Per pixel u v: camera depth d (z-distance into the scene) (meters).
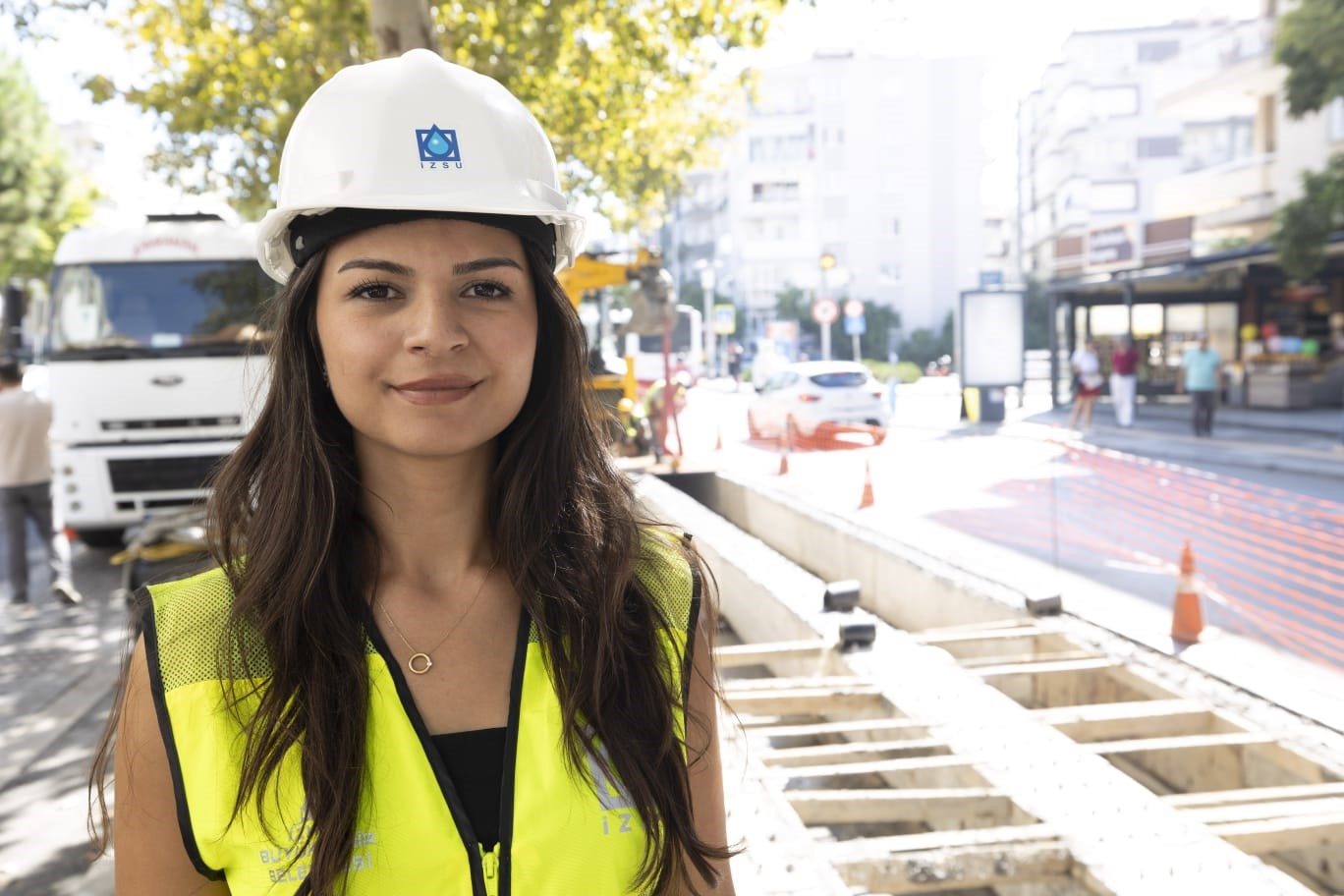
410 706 1.07
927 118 38.25
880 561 7.29
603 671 1.11
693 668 1.22
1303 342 18.33
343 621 1.07
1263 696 4.18
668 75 12.95
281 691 1.02
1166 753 4.38
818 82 38.88
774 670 6.54
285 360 1.15
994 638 5.44
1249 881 2.84
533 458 1.20
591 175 18.81
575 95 13.06
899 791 3.54
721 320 28.84
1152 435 15.23
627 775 1.10
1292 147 16.03
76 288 9.19
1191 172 17.69
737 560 7.67
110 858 3.96
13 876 3.85
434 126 1.10
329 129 1.11
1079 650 5.04
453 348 1.08
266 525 1.12
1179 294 19.78
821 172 39.53
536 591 1.14
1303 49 15.03
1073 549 7.79
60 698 5.85
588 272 12.93
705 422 19.73
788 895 2.70
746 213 41.03
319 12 9.84
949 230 38.38
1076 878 2.97
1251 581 6.80
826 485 10.95
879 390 14.08
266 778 1.00
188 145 16.61
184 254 9.29
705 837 1.21
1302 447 13.19
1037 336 28.05
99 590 8.70
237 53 12.51
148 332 9.20
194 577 1.12
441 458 1.14
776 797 3.36
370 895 1.01
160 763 1.03
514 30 11.12
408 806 1.03
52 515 8.05
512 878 1.03
